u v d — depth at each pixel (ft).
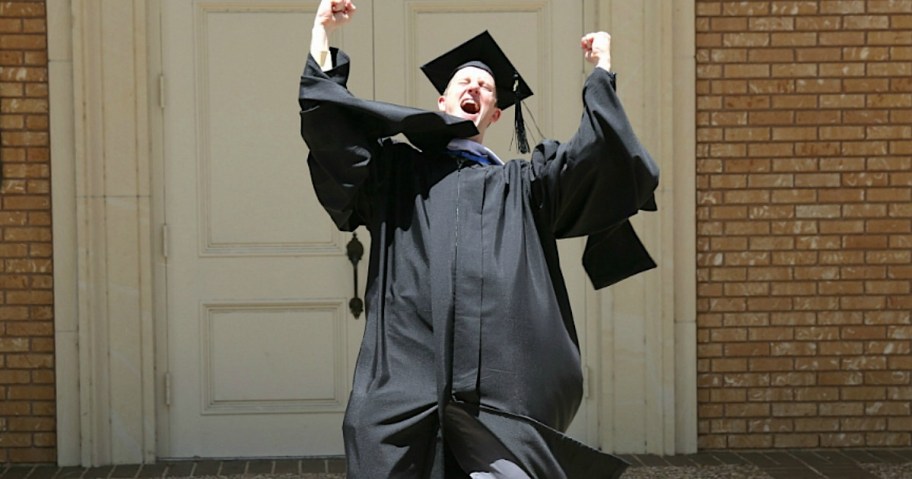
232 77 22.18
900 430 22.76
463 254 12.16
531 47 22.54
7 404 21.81
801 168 22.40
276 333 22.44
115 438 21.98
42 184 21.62
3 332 21.75
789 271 22.49
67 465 21.88
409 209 12.59
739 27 22.22
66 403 21.80
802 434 22.70
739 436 22.68
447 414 12.03
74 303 21.74
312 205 22.38
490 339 11.95
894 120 22.41
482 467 11.99
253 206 22.30
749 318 22.52
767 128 22.31
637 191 12.09
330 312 22.52
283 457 22.56
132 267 21.77
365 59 22.26
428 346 12.10
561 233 12.89
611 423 22.48
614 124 11.75
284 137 22.30
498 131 22.45
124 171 21.68
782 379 22.62
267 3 22.17
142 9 21.62
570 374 12.28
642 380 22.41
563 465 12.14
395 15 22.27
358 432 11.94
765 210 22.40
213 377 22.40
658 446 22.45
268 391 22.48
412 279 12.30
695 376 22.50
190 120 22.13
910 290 22.57
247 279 22.35
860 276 22.56
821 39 22.30
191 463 22.17
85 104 21.50
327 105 11.94
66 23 21.42
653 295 22.30
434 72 13.87
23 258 21.66
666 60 21.95
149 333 21.93
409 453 11.94
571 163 11.97
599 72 12.01
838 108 22.38
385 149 13.01
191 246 22.22
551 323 12.19
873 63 22.38
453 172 12.64
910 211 22.49
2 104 21.45
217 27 22.13
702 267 22.44
